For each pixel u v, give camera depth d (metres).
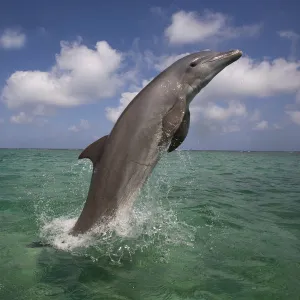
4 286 4.49
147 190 8.30
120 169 6.04
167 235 6.49
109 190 6.01
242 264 5.26
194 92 6.70
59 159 35.44
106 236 6.06
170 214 8.02
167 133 6.16
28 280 4.66
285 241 6.41
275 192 12.46
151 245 5.96
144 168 6.20
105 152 6.07
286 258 5.52
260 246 6.08
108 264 5.20
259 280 4.73
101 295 4.28
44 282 4.61
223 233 6.79
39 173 17.59
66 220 7.50
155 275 4.85
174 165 25.20
